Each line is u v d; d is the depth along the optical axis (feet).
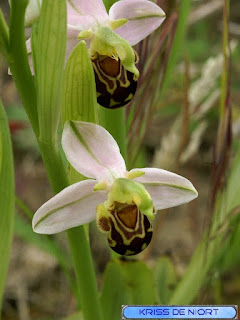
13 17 0.31
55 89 0.31
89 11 0.35
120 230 0.33
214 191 0.45
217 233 0.45
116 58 0.34
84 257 0.38
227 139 0.44
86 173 0.33
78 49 0.31
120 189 0.32
